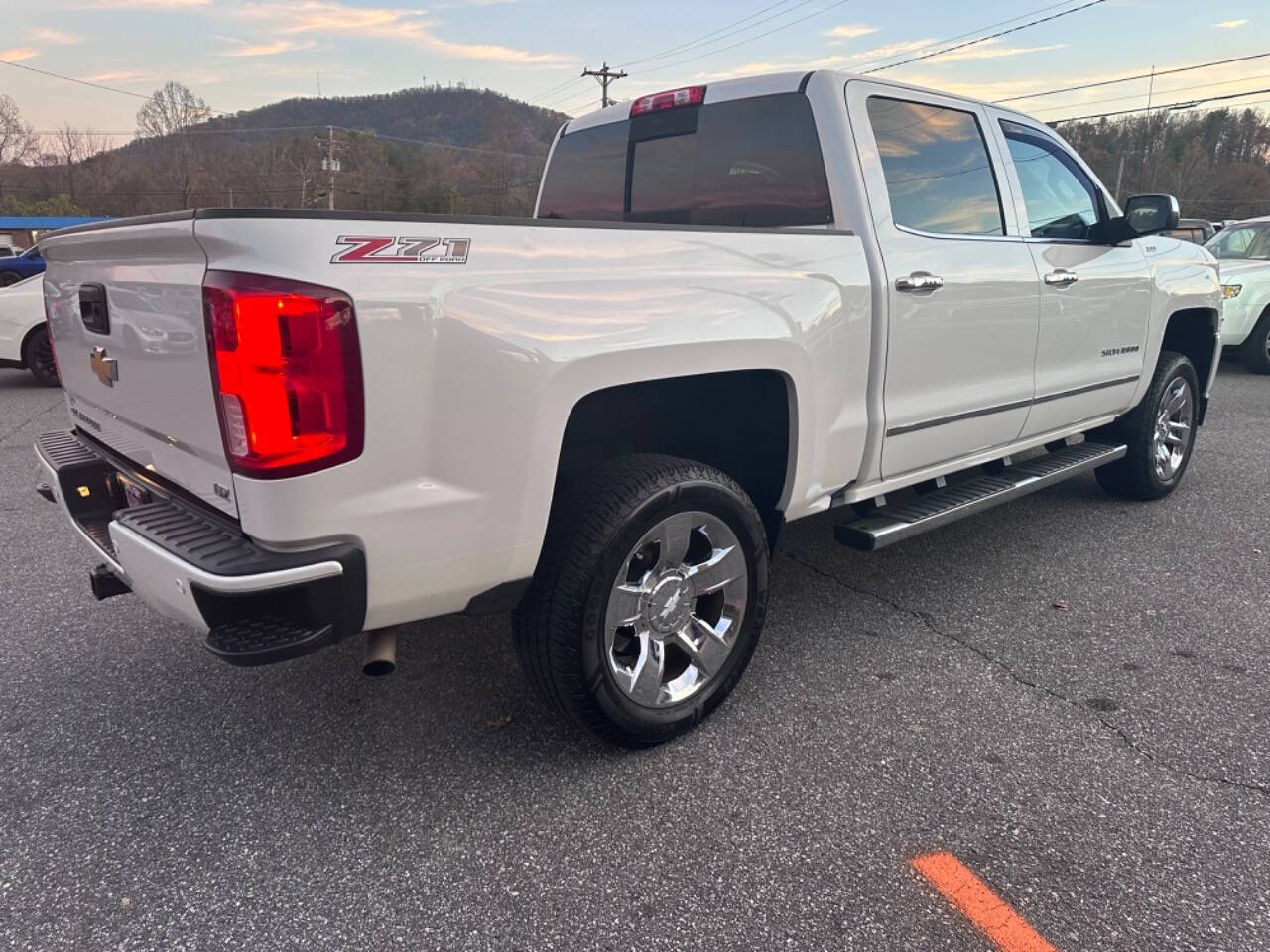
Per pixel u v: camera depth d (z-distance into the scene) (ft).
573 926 6.65
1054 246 12.98
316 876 7.20
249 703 9.87
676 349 8.09
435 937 6.56
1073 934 6.53
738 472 10.39
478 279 6.89
